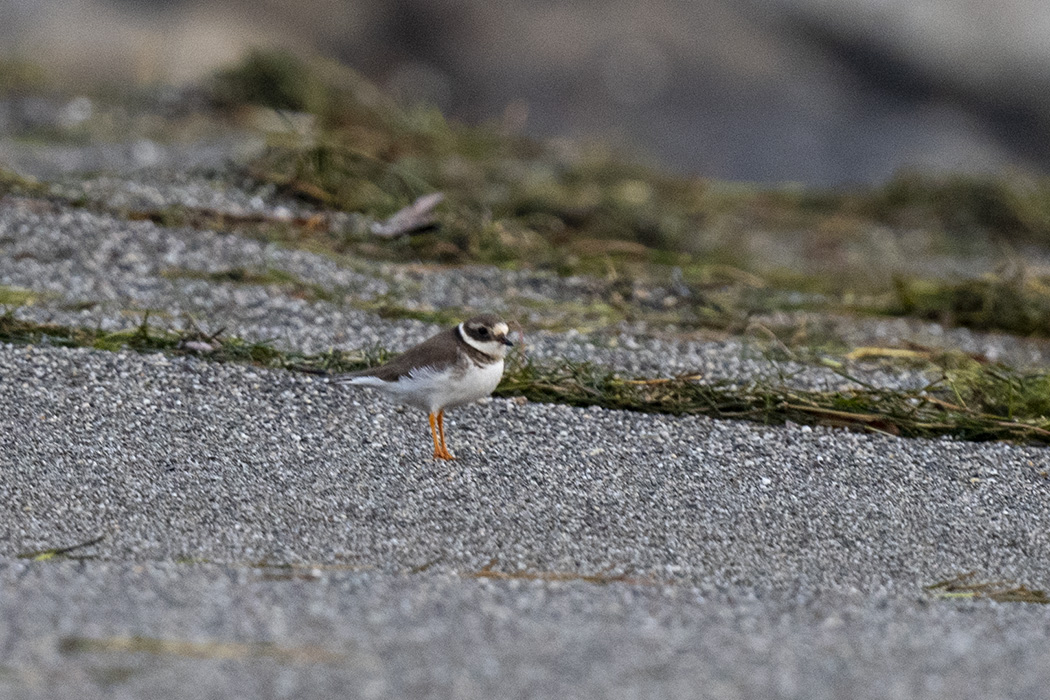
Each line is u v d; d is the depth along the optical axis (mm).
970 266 19094
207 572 7781
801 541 9000
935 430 11180
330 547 8469
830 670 6676
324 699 6047
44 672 6191
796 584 8258
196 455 9773
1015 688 6562
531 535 8836
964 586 8430
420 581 7844
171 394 10734
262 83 21609
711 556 8656
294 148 17672
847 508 9594
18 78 23141
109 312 12750
